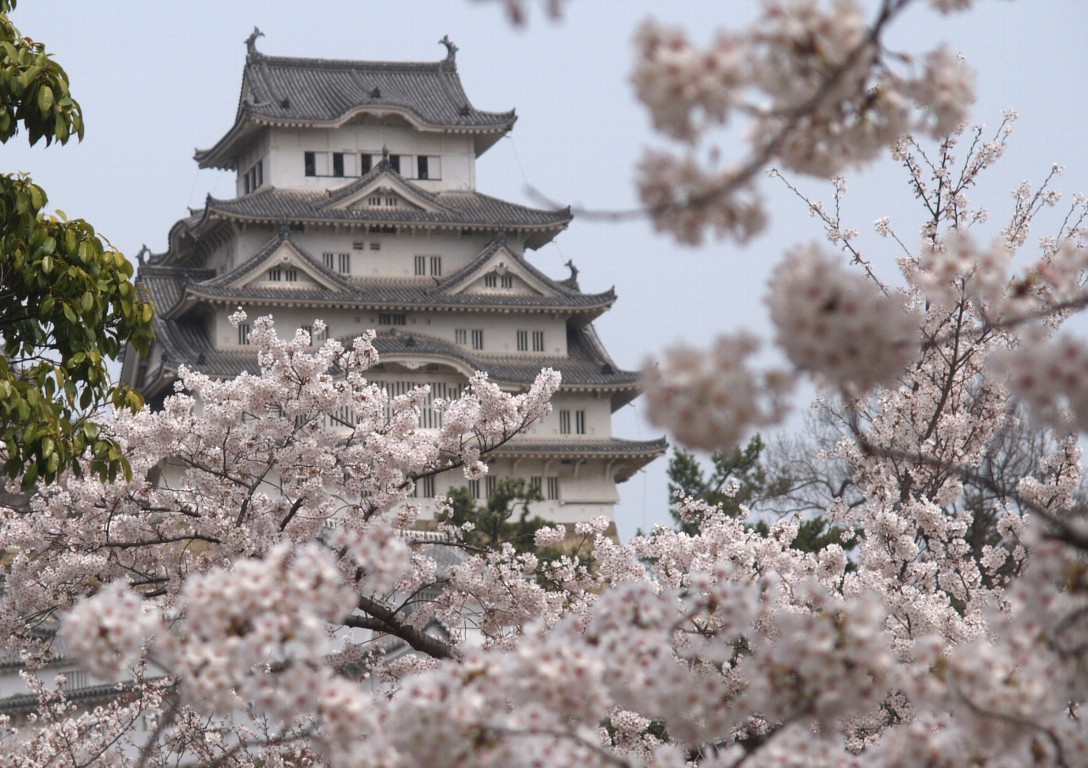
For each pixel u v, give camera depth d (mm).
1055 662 15391
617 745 35719
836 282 12117
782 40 12406
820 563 37906
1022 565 39219
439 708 14992
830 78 12586
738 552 37406
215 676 15578
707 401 11680
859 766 16156
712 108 11742
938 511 38625
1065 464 39625
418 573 42938
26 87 37062
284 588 15984
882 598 34625
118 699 41969
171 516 42531
